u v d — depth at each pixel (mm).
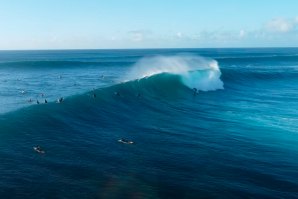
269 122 32688
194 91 48719
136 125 29547
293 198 17781
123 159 21203
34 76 64500
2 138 22734
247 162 22156
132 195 16984
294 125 31719
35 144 22438
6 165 18953
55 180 17766
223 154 23344
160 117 33156
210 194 17641
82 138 24594
